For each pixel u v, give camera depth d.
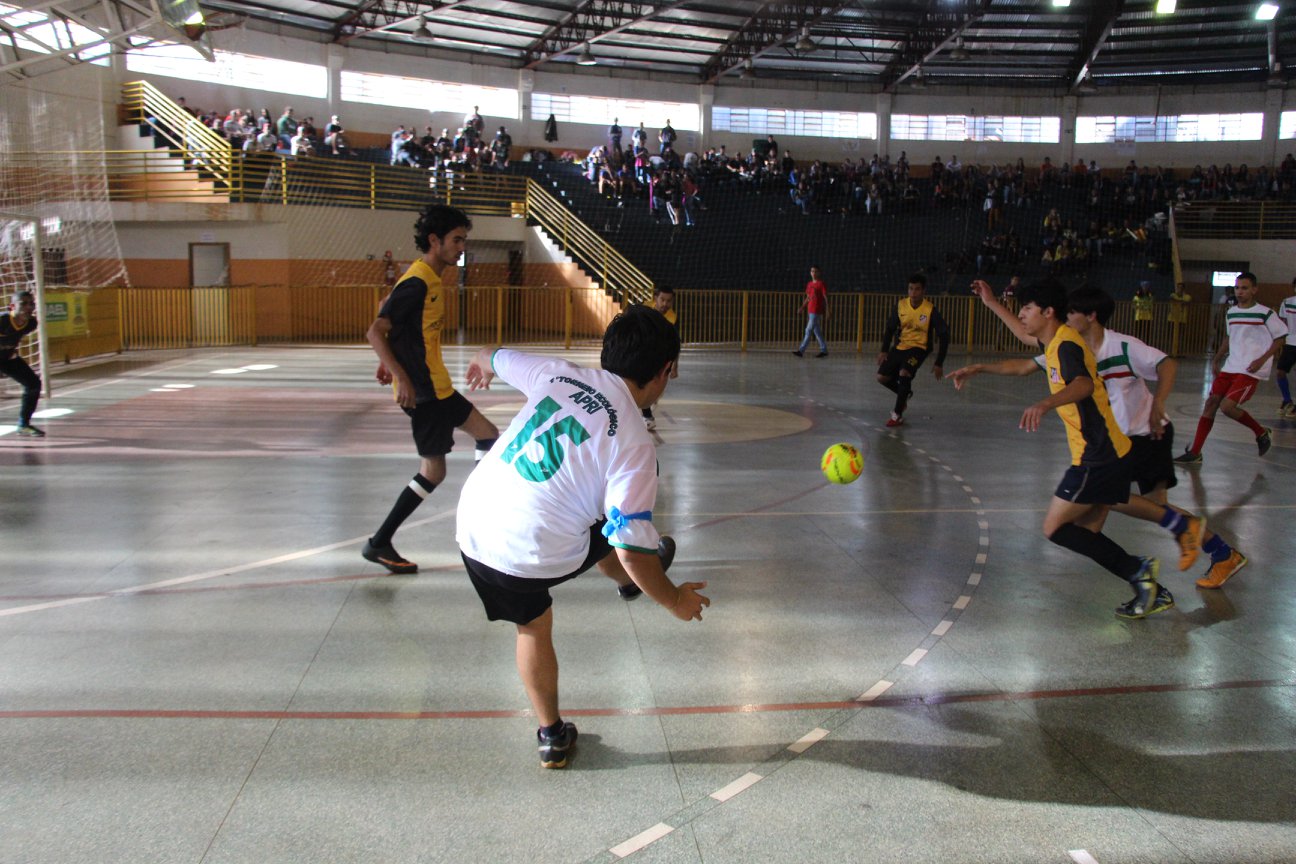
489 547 2.99
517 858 2.72
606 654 4.20
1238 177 31.75
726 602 4.93
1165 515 5.10
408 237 24.66
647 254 26.38
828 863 2.72
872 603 4.95
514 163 28.72
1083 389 4.38
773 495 7.44
